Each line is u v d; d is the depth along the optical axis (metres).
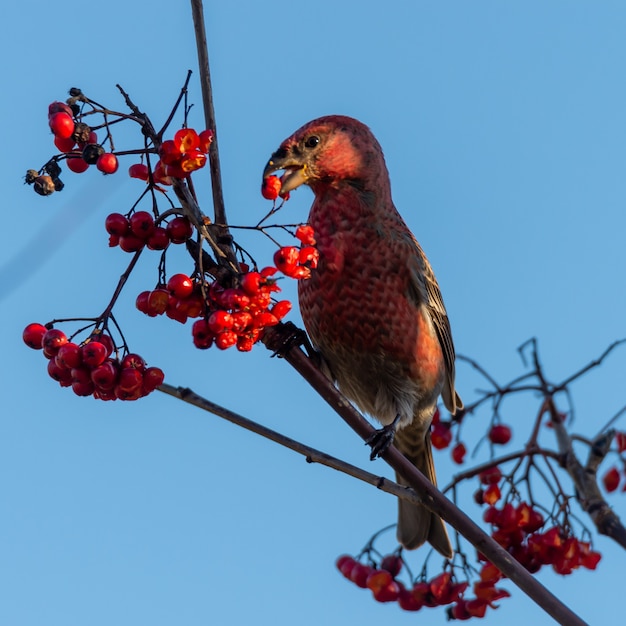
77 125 5.38
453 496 7.84
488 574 7.53
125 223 5.55
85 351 5.39
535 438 7.82
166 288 5.66
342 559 8.27
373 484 6.35
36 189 5.45
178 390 6.23
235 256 5.63
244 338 5.63
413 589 7.89
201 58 6.14
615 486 8.36
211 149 6.03
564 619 5.79
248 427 6.29
